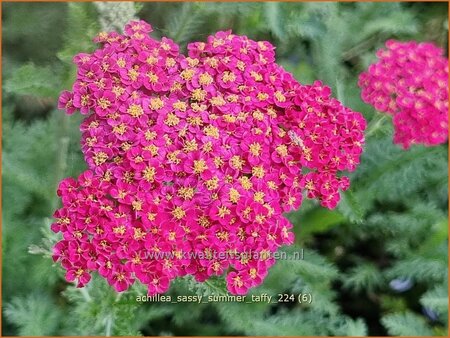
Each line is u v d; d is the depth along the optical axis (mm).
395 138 160
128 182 123
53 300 170
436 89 156
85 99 131
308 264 168
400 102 156
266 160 129
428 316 185
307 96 140
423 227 180
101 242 119
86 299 147
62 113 181
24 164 176
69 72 159
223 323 184
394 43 166
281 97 138
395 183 180
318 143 135
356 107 185
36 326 156
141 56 135
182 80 135
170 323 185
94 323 148
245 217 121
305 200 173
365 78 166
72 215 121
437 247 174
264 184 127
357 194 183
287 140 135
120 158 126
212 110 132
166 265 119
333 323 179
